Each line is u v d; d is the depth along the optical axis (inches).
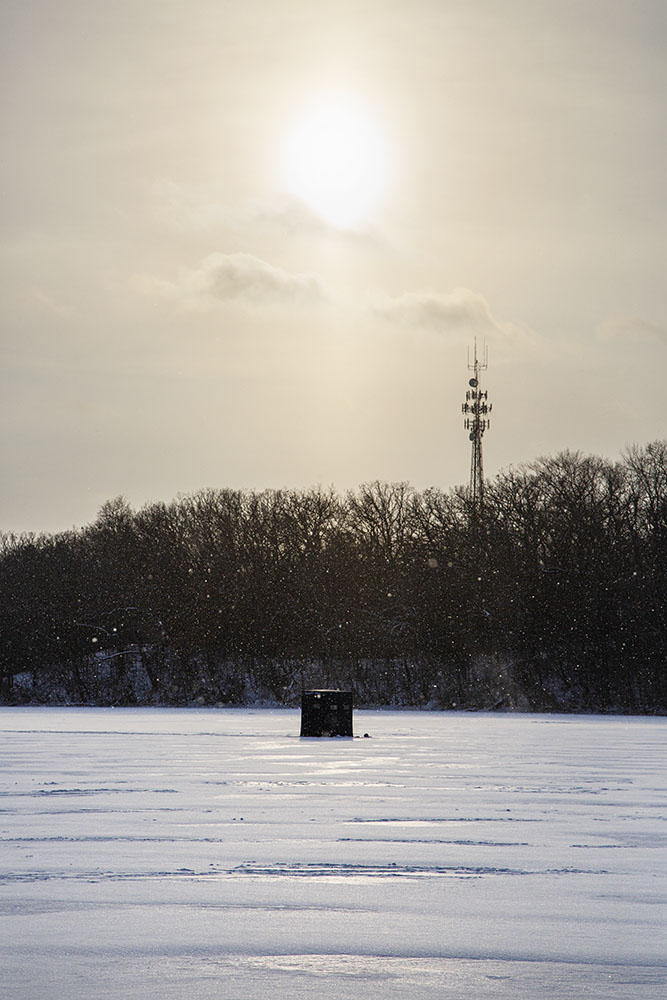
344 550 5900.6
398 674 5452.8
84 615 5718.5
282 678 5452.8
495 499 5521.7
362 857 872.9
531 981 563.8
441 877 799.7
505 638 5064.0
